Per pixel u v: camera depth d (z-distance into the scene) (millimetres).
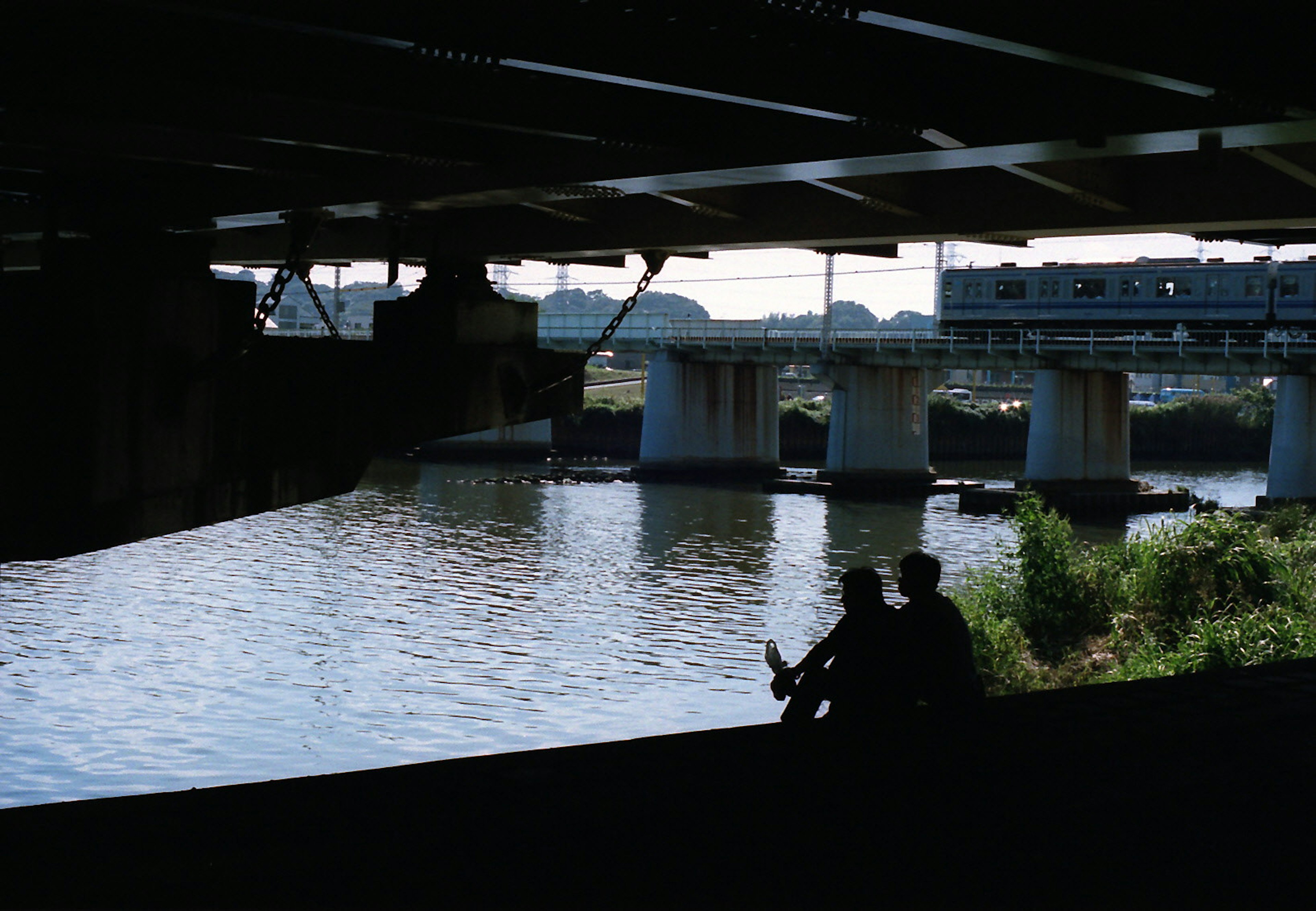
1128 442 74875
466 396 18391
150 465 13820
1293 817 6863
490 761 7703
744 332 88438
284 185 17234
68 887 5418
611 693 28391
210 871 5668
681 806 6812
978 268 78438
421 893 5465
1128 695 10164
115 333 13492
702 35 11086
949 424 114062
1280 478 66312
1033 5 9844
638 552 51062
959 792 7172
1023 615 27359
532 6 10438
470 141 15172
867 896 5547
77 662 29594
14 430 13219
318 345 16250
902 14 9406
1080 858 6109
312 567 44344
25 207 21312
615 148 13930
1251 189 14992
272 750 23562
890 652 7895
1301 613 25000
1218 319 68688
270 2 9570
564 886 5590
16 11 11172
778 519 64000
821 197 17594
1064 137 11938
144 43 11469
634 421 114438
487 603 38906
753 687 29203
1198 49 10617
